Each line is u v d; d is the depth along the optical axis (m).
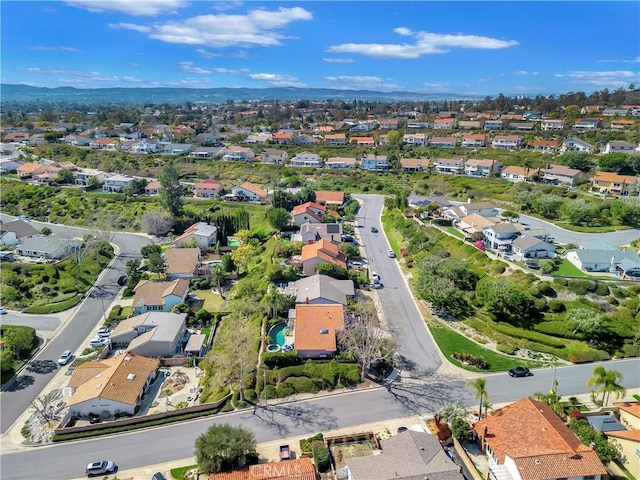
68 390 62.12
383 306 80.56
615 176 129.75
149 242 122.00
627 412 51.06
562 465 41.91
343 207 138.75
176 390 61.66
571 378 61.25
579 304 72.75
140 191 158.38
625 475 44.91
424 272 83.62
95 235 115.31
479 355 66.62
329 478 45.25
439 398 57.50
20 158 198.88
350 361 63.28
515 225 99.50
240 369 61.69
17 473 47.69
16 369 67.38
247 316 78.25
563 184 140.62
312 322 68.44
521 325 71.81
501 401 56.62
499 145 195.88
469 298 80.31
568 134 197.62
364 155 195.00
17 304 87.75
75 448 51.06
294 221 124.50
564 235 100.56
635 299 71.38
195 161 199.50
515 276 81.44
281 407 56.53
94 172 177.75
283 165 192.50
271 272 88.56
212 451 44.59
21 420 56.78
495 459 45.72
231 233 123.00
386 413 54.81
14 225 119.25
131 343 71.81
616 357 65.38
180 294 85.31
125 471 47.34
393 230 119.31
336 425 52.94
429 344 69.50
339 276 87.94
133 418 54.66
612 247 85.88
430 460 43.38
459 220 112.19
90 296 92.25
